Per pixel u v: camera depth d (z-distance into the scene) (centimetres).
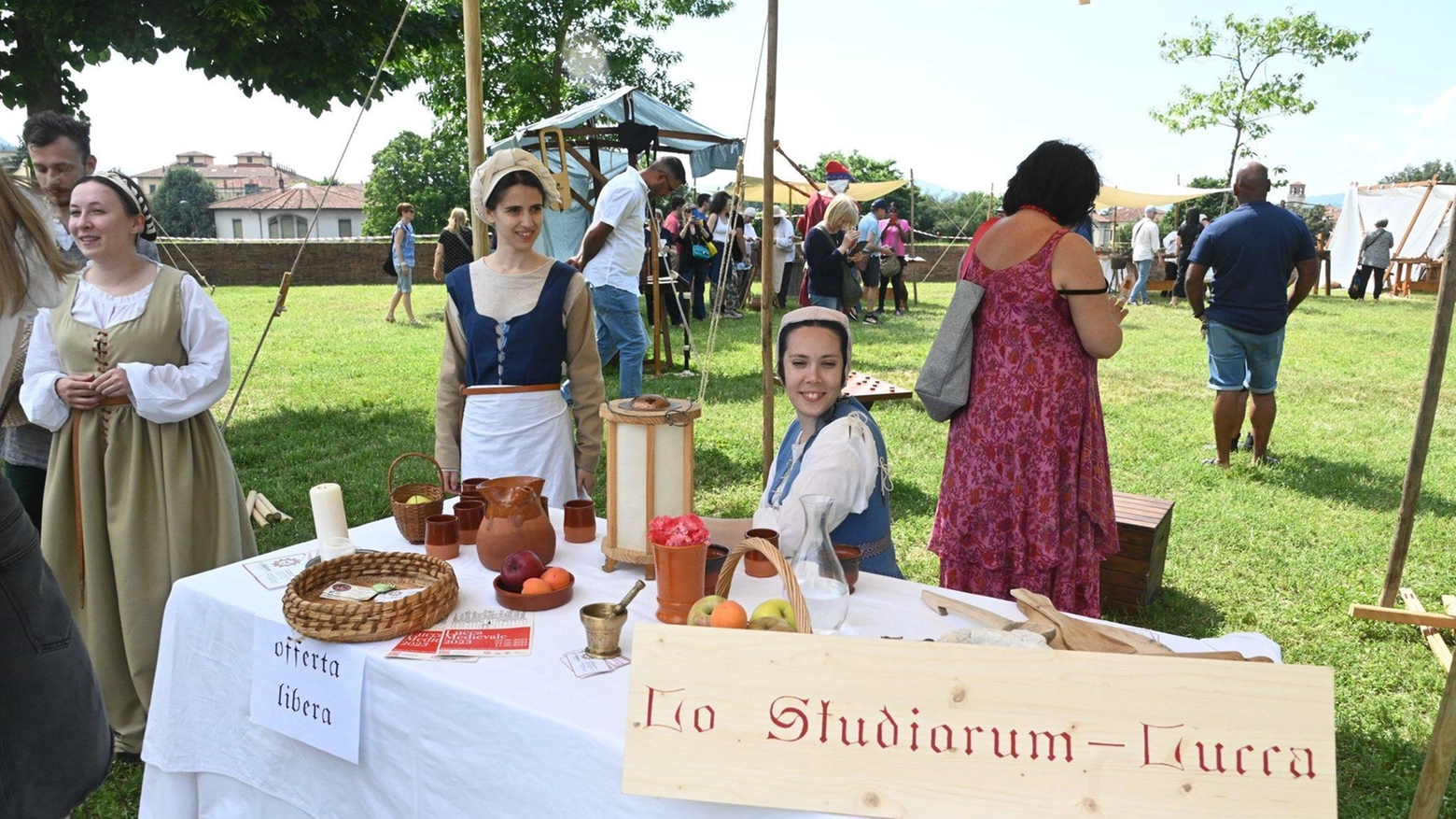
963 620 175
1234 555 424
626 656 164
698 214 1184
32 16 616
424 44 809
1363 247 1841
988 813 122
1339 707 293
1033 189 243
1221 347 543
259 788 184
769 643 133
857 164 4369
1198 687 124
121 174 260
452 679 155
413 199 5366
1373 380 888
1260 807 119
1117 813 120
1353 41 2097
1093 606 250
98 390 247
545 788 144
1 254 139
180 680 193
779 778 127
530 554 191
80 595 261
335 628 167
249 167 7988
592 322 283
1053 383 242
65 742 151
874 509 211
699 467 547
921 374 256
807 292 735
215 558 267
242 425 648
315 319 1297
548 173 271
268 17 685
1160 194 1912
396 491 229
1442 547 437
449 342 283
